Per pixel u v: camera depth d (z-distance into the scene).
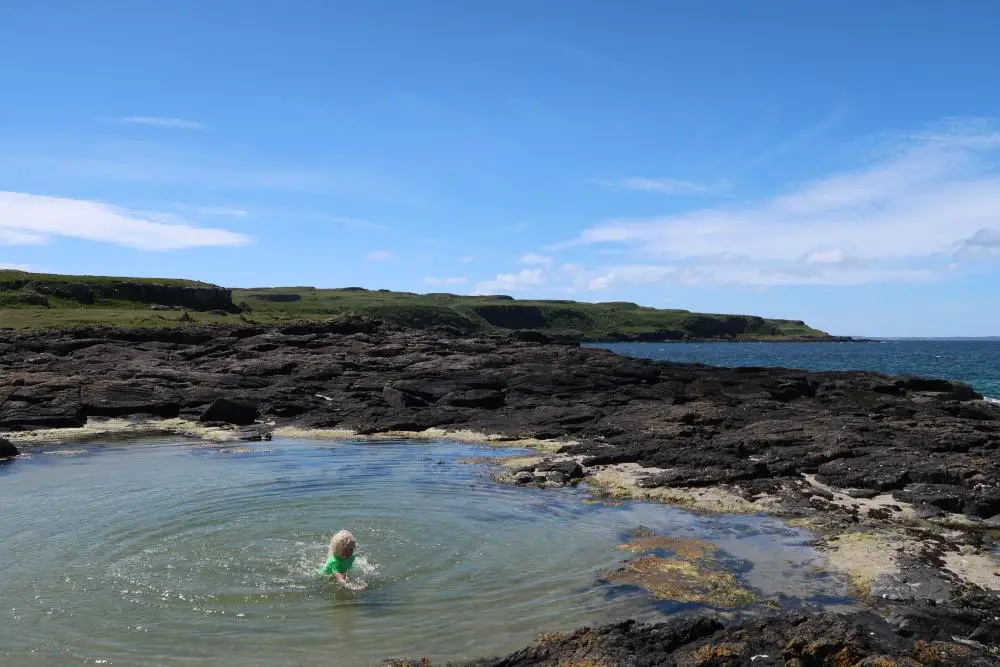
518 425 31.72
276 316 96.88
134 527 15.98
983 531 15.72
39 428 32.25
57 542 14.82
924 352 165.25
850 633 9.24
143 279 113.56
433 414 34.81
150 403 36.12
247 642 10.20
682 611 11.32
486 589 12.28
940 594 11.73
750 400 36.28
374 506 18.14
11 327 65.69
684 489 19.88
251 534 15.50
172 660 9.65
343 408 37.06
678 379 44.66
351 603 11.62
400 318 187.00
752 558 13.95
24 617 10.99
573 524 16.53
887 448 23.23
